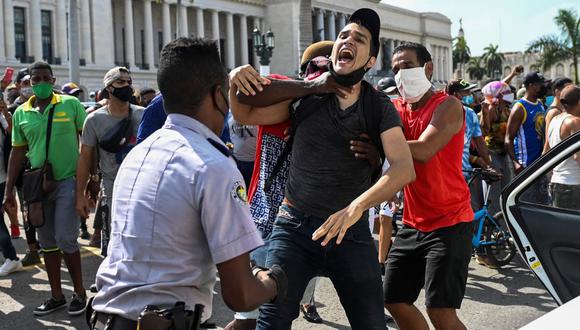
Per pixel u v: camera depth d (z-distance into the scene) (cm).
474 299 631
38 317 579
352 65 304
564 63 5656
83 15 5275
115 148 577
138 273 215
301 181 327
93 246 867
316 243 321
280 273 240
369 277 321
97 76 5353
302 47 3225
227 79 240
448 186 379
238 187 216
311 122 323
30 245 771
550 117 762
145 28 6059
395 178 295
